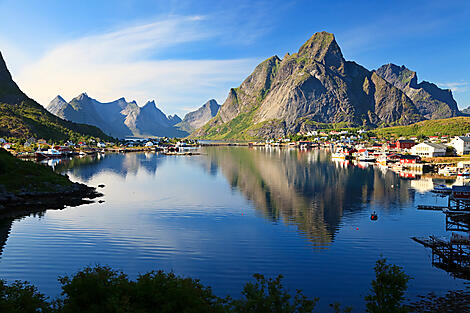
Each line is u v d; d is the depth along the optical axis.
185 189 101.00
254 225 60.94
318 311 31.06
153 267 41.56
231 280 38.03
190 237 53.72
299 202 81.56
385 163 173.75
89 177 127.44
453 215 64.50
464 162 154.00
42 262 42.44
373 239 52.56
